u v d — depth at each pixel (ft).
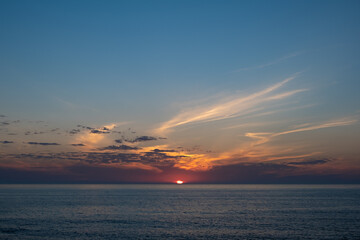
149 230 202.69
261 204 398.83
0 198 526.16
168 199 513.86
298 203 410.31
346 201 442.09
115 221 243.19
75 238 177.99
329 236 182.09
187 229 206.08
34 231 197.16
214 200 486.38
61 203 414.00
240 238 178.50
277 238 178.09
